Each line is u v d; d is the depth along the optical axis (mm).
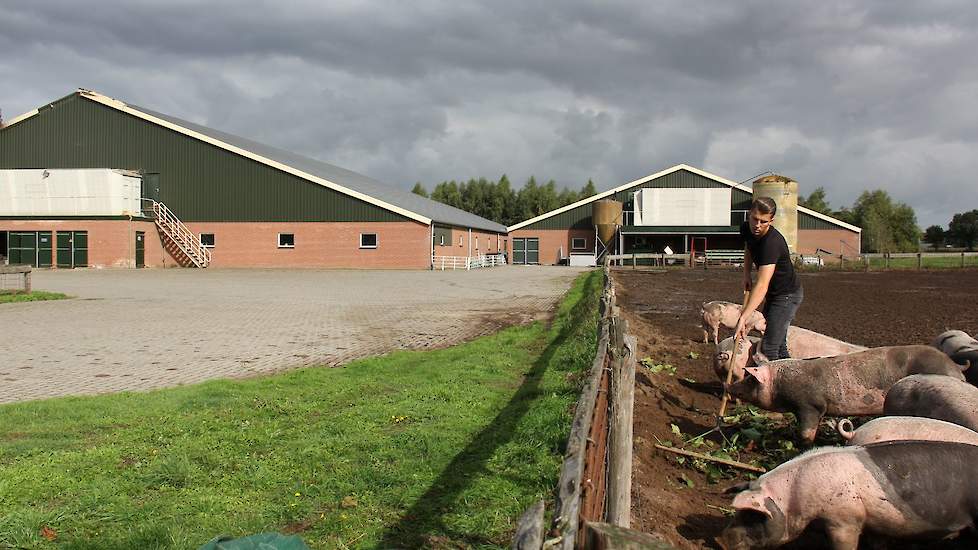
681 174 54938
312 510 5250
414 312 18719
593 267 49406
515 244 58219
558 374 9180
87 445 6574
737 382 7508
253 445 6641
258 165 43156
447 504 5277
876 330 13867
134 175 42938
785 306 7625
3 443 6570
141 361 11414
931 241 105812
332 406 8148
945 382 6074
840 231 52781
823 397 7000
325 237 42750
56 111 44438
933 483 4516
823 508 4574
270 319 17141
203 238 43688
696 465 6391
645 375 9297
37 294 22016
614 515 4727
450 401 8266
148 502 5270
